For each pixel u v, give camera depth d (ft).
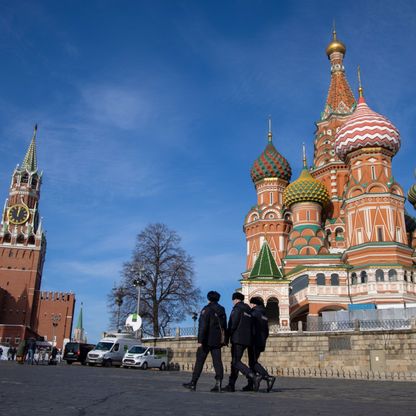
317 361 116.47
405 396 43.52
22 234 366.84
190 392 39.96
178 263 193.57
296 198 215.72
